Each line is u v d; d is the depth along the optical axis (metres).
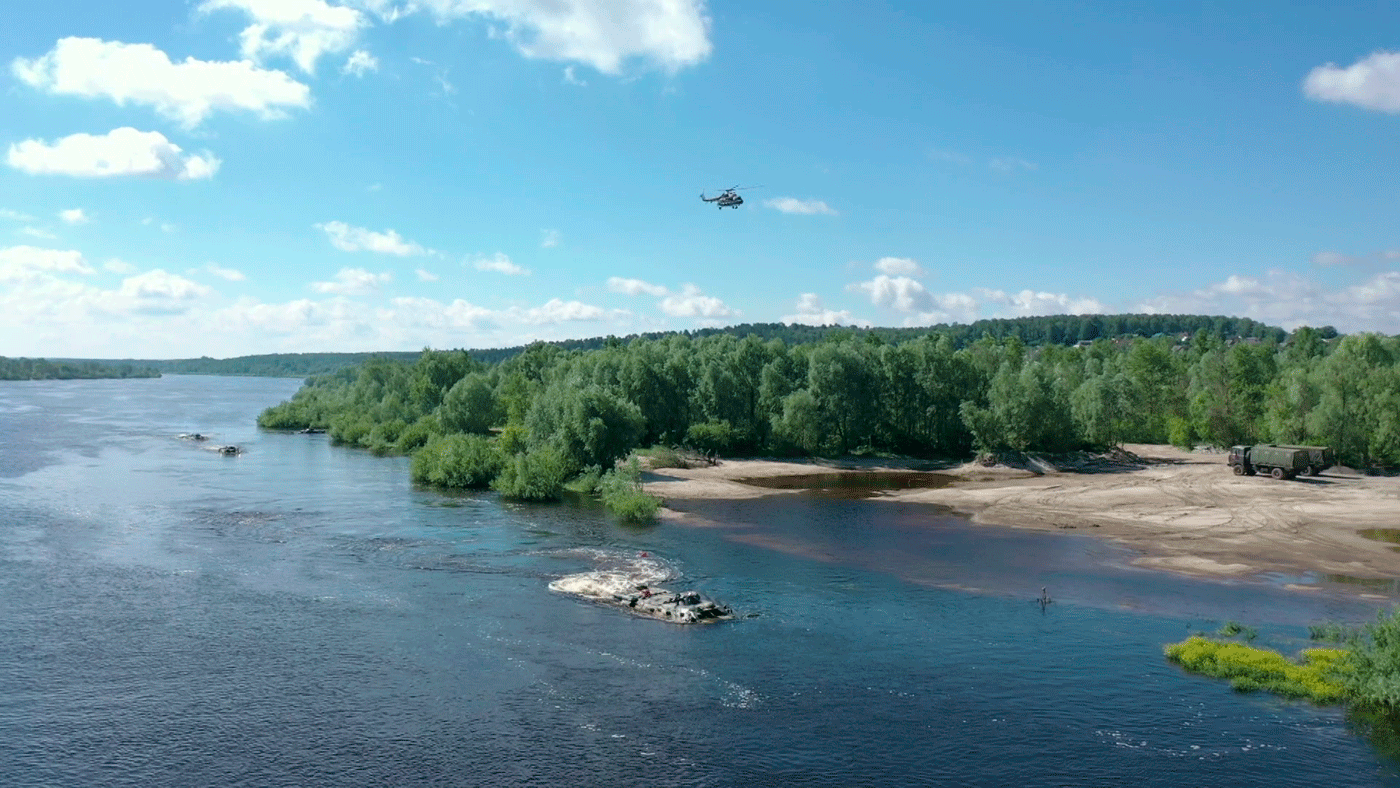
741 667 45.16
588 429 105.94
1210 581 63.06
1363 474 118.19
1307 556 71.12
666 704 40.59
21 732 36.97
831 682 43.34
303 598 55.72
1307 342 185.62
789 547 73.38
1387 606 56.72
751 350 150.25
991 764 35.47
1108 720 39.44
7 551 66.50
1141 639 50.00
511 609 54.12
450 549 70.19
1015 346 191.25
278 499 93.19
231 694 41.00
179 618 51.41
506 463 103.38
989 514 89.88
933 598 58.03
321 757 35.34
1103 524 84.62
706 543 74.56
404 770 34.44
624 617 52.97
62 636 48.03
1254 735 38.06
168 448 142.75
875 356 147.12
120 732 37.16
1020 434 131.62
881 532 80.31
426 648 47.22
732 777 34.25
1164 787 33.81
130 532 74.31
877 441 146.25
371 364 198.62
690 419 143.75
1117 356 199.38
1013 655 47.25
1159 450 153.00
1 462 118.88
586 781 33.81
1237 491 104.06
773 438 142.12
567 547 71.75
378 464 126.62
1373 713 40.16
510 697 41.16
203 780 33.53
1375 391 120.31
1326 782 34.25
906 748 36.69
